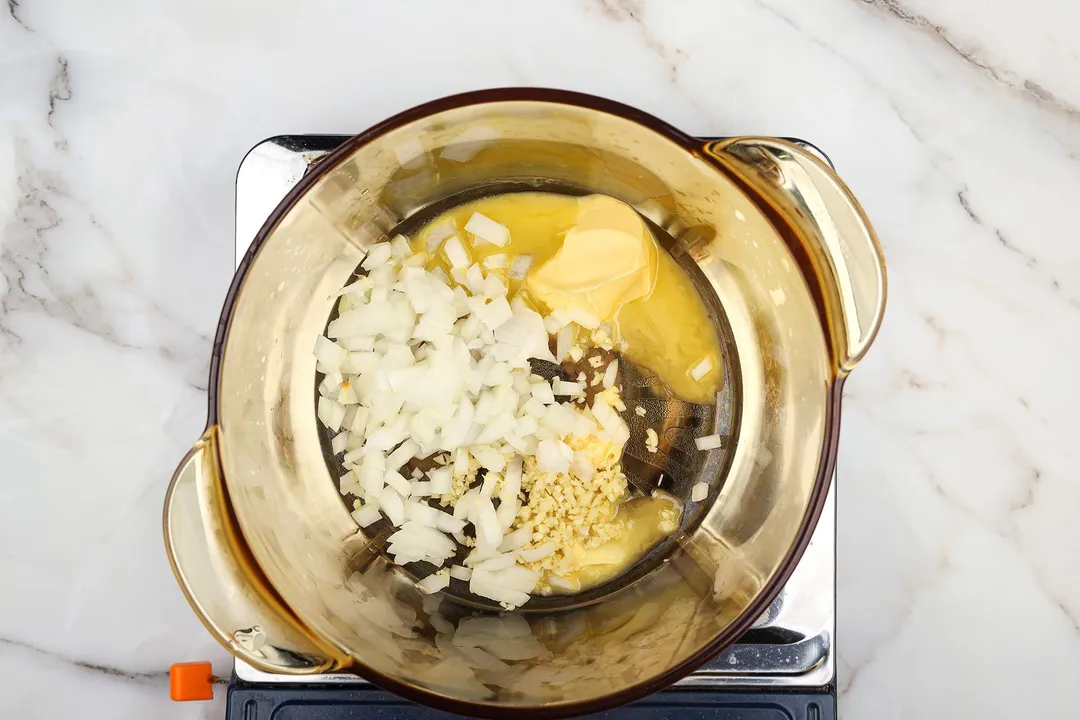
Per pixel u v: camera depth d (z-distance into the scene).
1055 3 0.67
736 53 0.67
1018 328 0.67
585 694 0.58
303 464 0.63
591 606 0.63
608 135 0.60
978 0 0.67
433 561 0.64
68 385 0.67
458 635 0.62
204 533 0.55
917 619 0.66
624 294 0.64
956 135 0.67
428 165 0.62
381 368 0.63
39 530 0.66
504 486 0.64
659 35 0.67
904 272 0.67
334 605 0.60
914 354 0.67
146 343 0.67
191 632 0.66
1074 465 0.67
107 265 0.67
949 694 0.66
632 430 0.64
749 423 0.64
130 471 0.67
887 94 0.67
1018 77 0.67
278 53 0.67
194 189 0.67
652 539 0.64
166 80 0.67
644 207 0.64
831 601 0.61
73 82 0.67
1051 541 0.67
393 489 0.64
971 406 0.67
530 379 0.64
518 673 0.60
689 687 0.61
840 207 0.57
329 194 0.59
